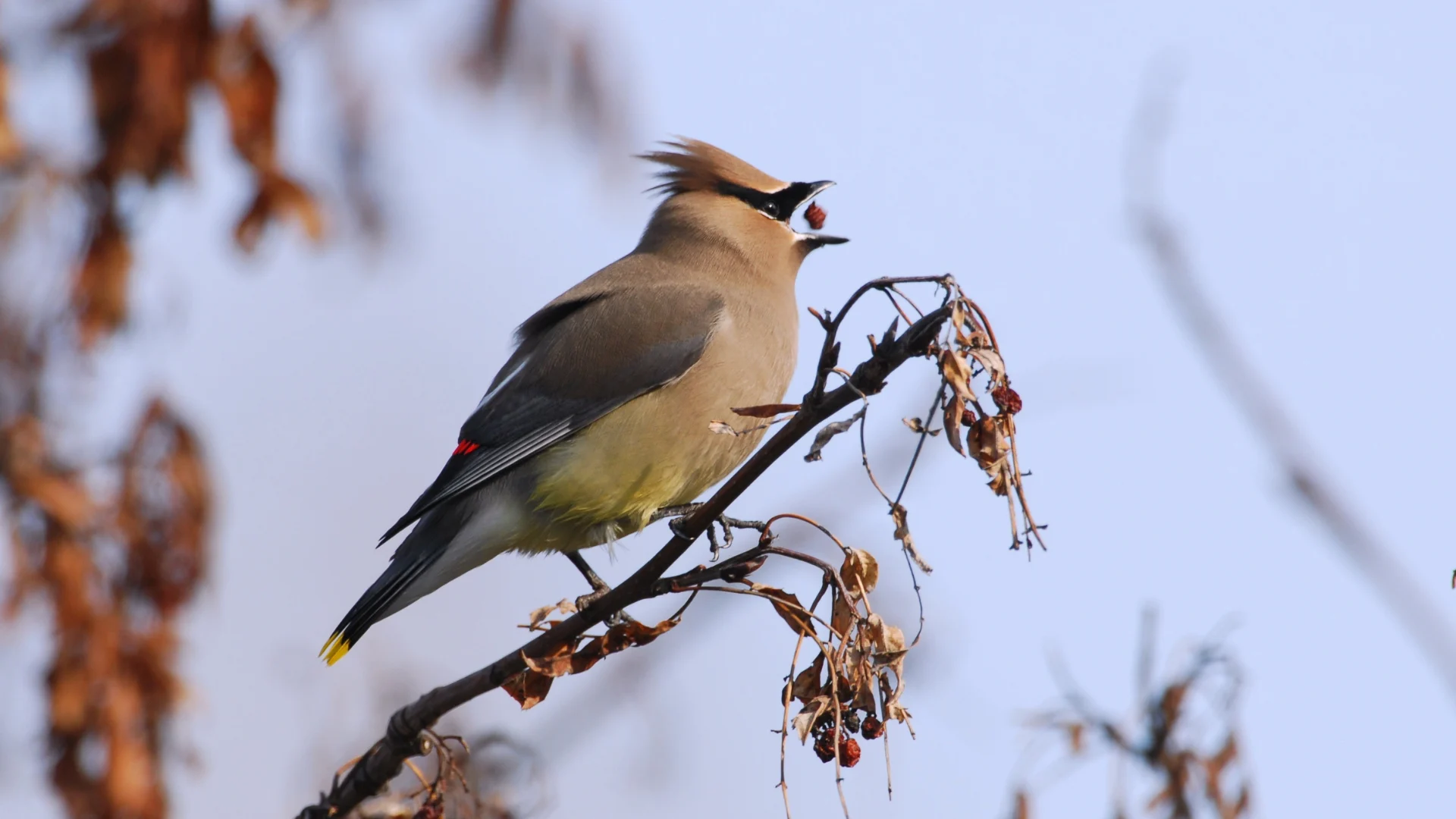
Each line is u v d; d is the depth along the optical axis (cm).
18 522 845
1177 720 814
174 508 868
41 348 839
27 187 811
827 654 684
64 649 841
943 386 654
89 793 838
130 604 863
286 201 842
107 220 825
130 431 868
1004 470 650
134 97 807
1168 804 809
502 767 815
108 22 809
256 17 833
